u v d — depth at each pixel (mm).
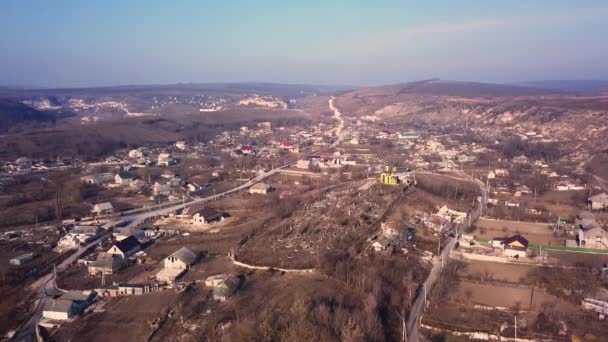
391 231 135750
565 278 105625
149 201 190500
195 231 151000
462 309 92125
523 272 111250
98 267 118062
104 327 89312
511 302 95562
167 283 108312
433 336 83438
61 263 125625
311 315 84750
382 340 80312
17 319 94688
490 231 142250
